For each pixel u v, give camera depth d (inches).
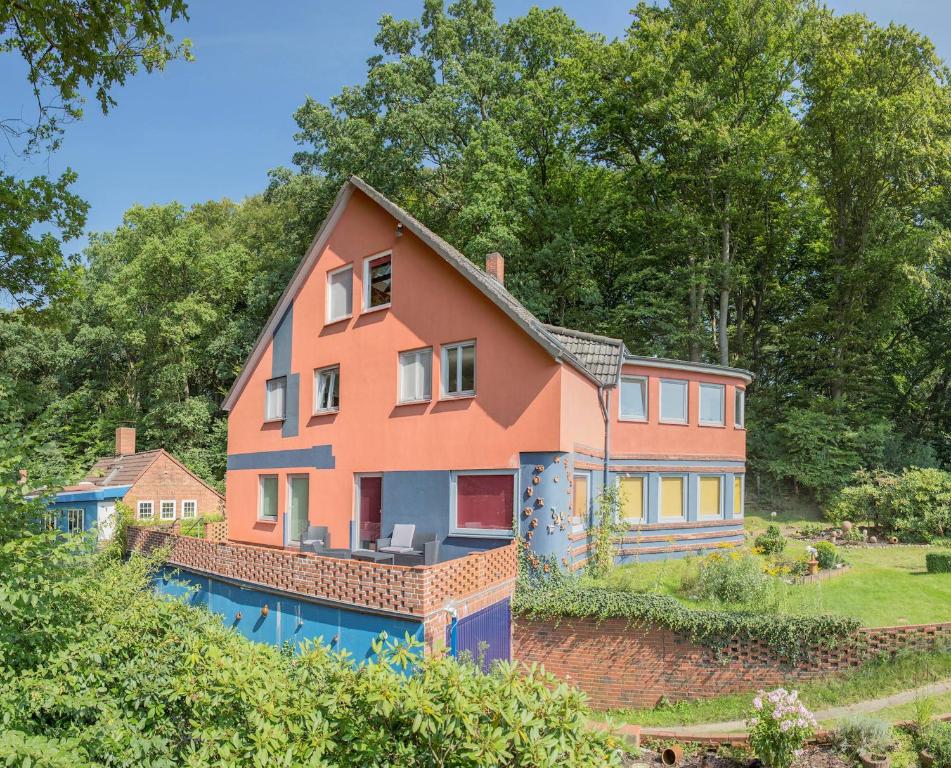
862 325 1320.1
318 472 784.9
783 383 1496.1
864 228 1290.6
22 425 363.3
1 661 287.0
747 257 1481.3
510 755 190.4
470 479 634.8
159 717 293.1
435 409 667.4
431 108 1432.1
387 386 718.5
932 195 1254.9
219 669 254.5
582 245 1446.9
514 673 215.5
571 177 1512.1
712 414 863.7
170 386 1822.1
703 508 840.9
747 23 1236.5
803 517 1103.0
